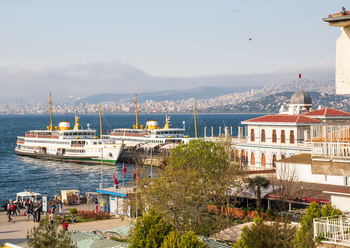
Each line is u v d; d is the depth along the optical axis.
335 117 80.50
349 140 25.03
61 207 66.50
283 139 79.25
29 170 134.88
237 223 51.41
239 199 60.72
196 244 27.19
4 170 134.88
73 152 154.12
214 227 44.53
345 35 22.34
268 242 32.25
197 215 41.66
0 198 89.69
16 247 34.91
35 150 169.62
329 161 25.30
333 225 26.75
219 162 59.19
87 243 39.25
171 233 27.39
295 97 94.06
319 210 33.31
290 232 33.75
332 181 55.22
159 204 40.28
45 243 31.11
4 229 54.12
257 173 70.12
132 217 58.12
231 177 57.81
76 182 110.62
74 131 161.12
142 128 173.25
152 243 27.97
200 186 44.66
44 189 100.56
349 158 24.75
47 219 32.53
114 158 144.62
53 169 136.88
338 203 37.94
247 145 85.56
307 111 92.50
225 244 37.12
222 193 50.84
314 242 27.42
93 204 71.81
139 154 146.38
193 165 57.81
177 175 44.03
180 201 40.19
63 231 32.00
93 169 136.25
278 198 53.09
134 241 28.77
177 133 160.12
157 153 143.00
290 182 52.47
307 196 50.28
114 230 47.53
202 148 60.84
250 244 32.78
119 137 167.12
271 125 81.38
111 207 63.41
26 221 58.78
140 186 43.69
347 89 22.34
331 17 21.95
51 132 166.75
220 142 74.56
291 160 61.34
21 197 75.69
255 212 54.66
